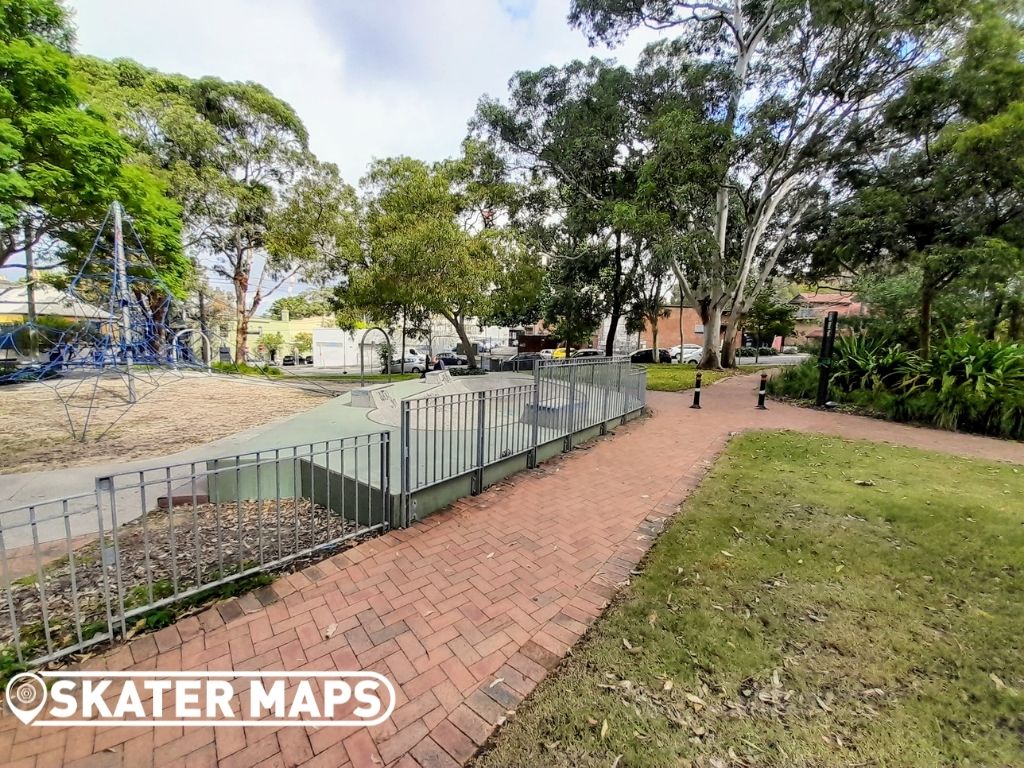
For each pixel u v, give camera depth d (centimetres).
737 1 1238
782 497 417
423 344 2906
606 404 685
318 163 1719
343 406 764
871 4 877
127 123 1286
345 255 1408
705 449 605
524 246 1502
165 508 371
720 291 1608
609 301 1966
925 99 935
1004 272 878
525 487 439
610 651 214
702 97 1171
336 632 225
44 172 820
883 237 1073
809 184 1423
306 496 401
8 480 424
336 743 165
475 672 201
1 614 229
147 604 227
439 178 1341
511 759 159
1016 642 219
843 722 173
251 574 271
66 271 1350
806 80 1076
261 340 3127
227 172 1595
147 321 1165
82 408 827
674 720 174
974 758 158
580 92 1395
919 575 281
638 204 1198
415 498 354
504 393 492
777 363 2522
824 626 231
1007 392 748
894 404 859
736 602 252
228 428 650
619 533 345
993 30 809
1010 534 338
